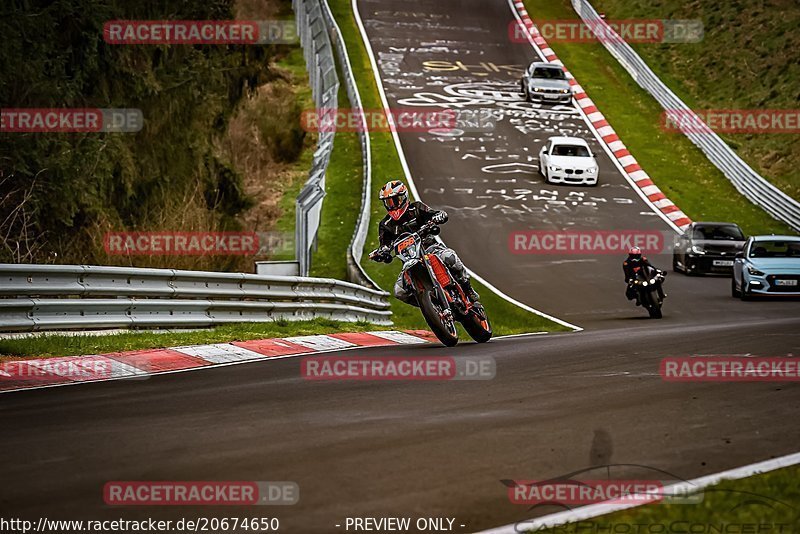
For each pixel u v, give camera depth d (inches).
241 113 5684.1
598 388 1183.6
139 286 1843.0
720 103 6953.7
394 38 7770.7
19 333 1633.9
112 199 3097.9
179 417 1024.2
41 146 2719.0
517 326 2881.4
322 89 5979.3
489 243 4301.2
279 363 1520.7
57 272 1680.6
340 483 745.0
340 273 3646.7
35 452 858.1
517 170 5536.4
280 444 879.1
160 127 3287.4
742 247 3806.6
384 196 1765.5
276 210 4891.7
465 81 7037.4
